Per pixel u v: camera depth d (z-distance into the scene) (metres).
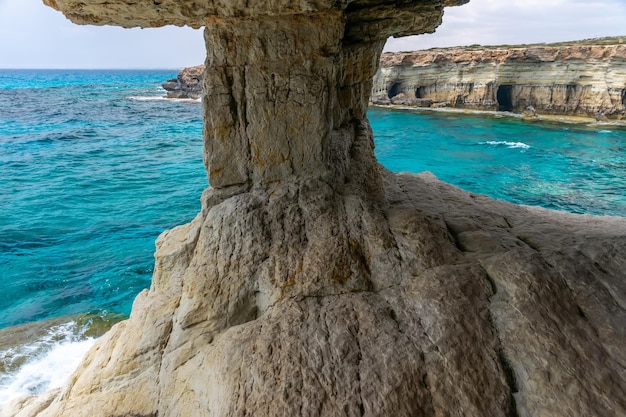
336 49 6.25
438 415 3.87
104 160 32.06
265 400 4.07
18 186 24.98
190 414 4.74
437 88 57.31
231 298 5.43
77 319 12.10
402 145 36.78
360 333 4.55
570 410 3.77
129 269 15.37
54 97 83.88
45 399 6.26
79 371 6.17
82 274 14.97
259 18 5.90
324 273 5.33
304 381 4.14
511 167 29.61
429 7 7.47
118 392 5.34
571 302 4.78
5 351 10.44
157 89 111.88
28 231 18.64
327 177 6.59
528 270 5.05
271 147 6.43
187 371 5.07
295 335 4.58
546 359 4.14
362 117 9.45
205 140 6.38
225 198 6.50
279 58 6.10
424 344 4.37
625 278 5.23
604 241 5.91
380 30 7.76
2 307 12.92
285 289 5.26
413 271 5.40
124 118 54.66
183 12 5.47
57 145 36.88
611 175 27.42
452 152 34.22
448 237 6.16
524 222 7.23
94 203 22.62
